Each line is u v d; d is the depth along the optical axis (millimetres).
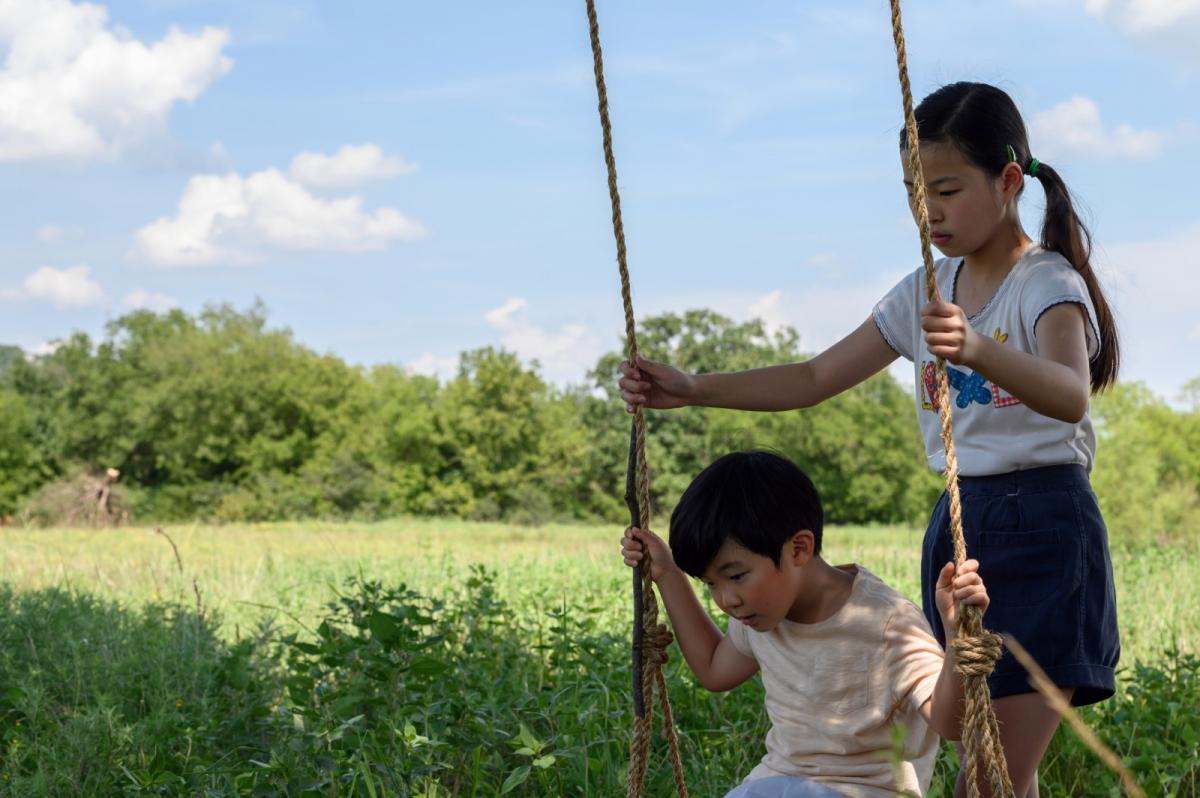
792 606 3281
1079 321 3328
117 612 8492
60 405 70875
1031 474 3459
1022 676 3369
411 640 5566
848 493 58688
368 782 4172
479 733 5031
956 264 3662
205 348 67750
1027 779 3434
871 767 3207
